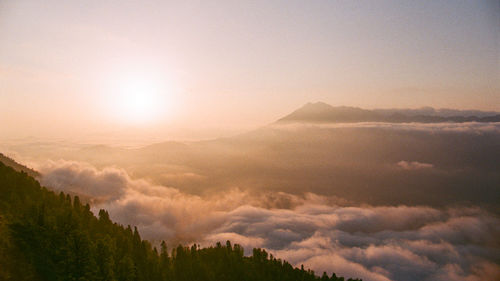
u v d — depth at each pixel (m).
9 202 120.62
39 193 137.75
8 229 102.81
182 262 139.62
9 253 95.31
